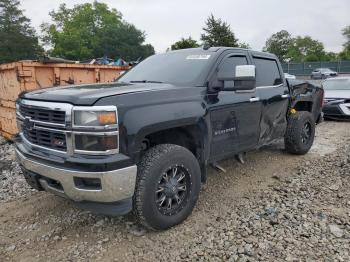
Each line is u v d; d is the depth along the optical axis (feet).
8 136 25.76
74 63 25.82
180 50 15.49
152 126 10.31
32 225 12.00
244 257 9.60
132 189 9.91
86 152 9.46
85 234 11.28
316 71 156.97
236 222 11.64
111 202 10.00
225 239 10.61
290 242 10.23
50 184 10.64
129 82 13.57
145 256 9.96
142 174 10.38
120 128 9.61
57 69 23.65
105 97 9.64
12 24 208.13
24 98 11.16
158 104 10.66
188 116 11.38
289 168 17.38
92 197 9.67
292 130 18.83
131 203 10.16
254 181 15.60
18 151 11.52
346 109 32.53
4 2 207.82
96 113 9.30
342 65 169.58
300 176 15.99
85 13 243.60
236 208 12.76
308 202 12.94
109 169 9.38
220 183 15.37
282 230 10.94
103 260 9.86
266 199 13.44
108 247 10.48
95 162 9.29
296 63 179.01
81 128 9.37
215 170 17.04
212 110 12.53
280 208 12.52
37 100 10.47
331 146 22.26
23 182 16.33
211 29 127.24
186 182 11.60
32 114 10.78
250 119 14.69
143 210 10.44
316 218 11.64
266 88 16.07
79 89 10.84
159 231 11.25
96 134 9.32
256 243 10.28
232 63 14.20
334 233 10.62
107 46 245.45
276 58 17.89
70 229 11.64
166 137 12.27
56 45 232.12
